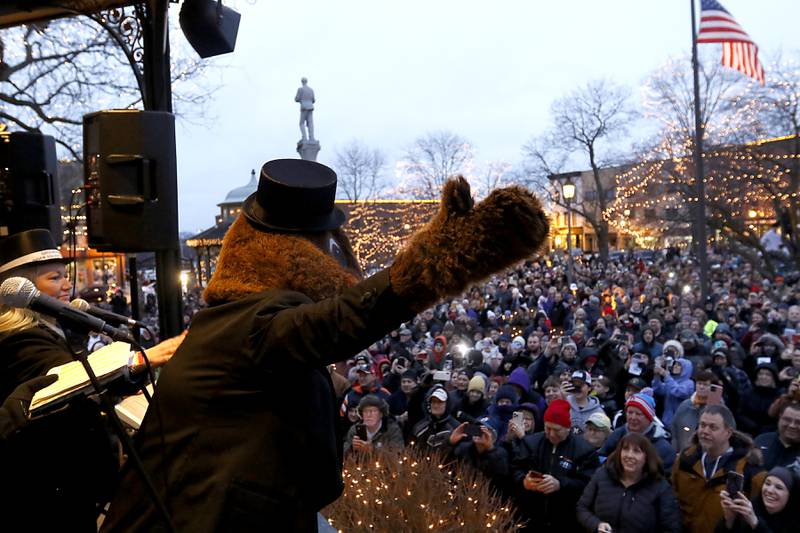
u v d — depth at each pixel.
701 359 8.64
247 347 1.22
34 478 1.77
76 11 3.78
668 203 35.84
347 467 3.93
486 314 17.95
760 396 7.33
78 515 1.89
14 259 2.55
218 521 1.20
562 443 4.81
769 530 3.62
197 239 29.39
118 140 3.14
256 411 1.25
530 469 4.81
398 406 7.60
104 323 1.61
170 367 1.31
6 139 3.65
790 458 4.81
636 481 4.22
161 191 3.21
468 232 1.06
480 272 1.08
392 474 3.77
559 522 4.62
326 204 1.40
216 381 1.24
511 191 1.07
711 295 21.89
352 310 1.12
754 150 24.56
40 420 1.70
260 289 1.33
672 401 7.73
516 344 10.86
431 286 1.09
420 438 5.77
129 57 3.94
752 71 16.81
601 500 4.28
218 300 1.37
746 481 4.20
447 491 3.72
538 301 20.36
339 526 3.34
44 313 1.56
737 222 25.98
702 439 4.34
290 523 1.28
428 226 1.14
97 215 3.29
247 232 1.39
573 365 9.10
